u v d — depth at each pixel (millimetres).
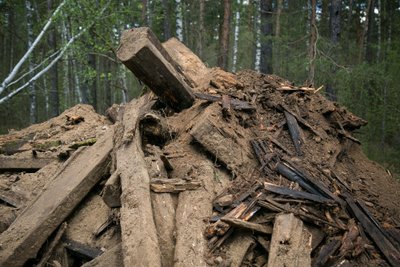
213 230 2883
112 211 3340
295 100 4766
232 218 2926
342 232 3145
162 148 4012
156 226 2869
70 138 5578
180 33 12461
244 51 18922
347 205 3449
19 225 3354
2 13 10773
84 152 4238
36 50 15375
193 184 3281
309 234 2906
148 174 3273
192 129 3850
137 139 3725
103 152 3918
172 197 3219
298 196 3291
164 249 2723
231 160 3691
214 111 4062
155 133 3953
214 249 2783
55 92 13148
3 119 16359
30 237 3191
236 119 4188
